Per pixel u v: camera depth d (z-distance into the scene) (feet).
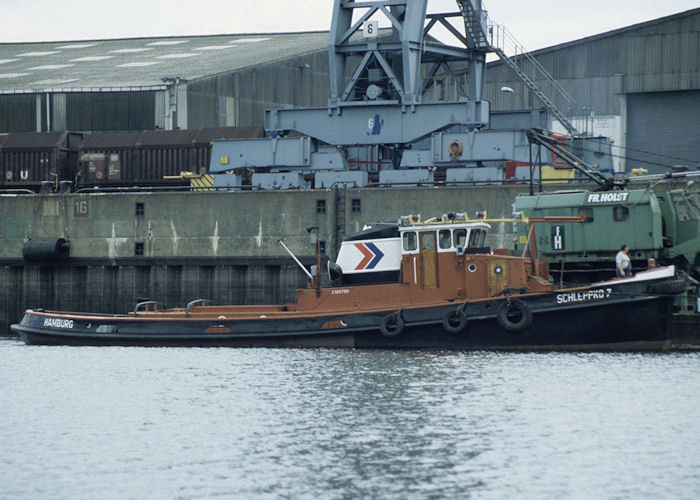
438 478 241.96
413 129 611.47
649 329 409.08
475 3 647.56
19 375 389.19
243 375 379.96
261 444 274.16
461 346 424.87
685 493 229.86
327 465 253.24
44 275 653.30
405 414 306.35
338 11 625.82
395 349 433.48
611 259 467.11
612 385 345.72
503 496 229.04
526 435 279.69
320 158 627.05
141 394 346.54
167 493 232.94
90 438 283.79
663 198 468.75
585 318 410.93
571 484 236.84
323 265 596.29
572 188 568.00
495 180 585.63
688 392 333.83
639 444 270.05
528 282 425.28
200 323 460.96
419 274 431.02
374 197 592.60
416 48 614.75
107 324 477.36
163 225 627.87
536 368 380.78
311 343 444.96
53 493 233.76
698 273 472.85
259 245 609.83
